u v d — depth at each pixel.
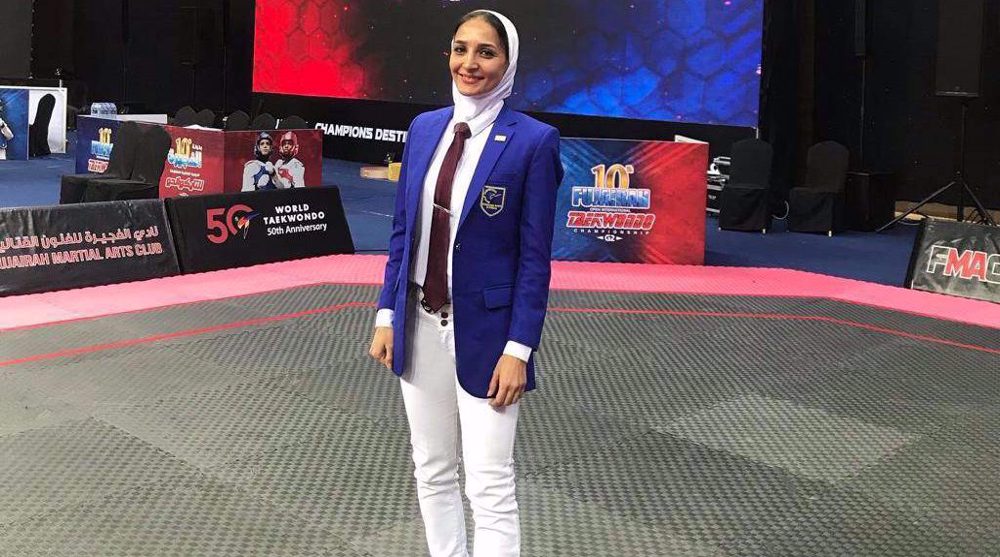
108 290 6.80
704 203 8.41
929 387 5.15
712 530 3.41
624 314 6.61
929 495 3.77
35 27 19.28
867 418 4.64
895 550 3.30
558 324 6.29
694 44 12.06
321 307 6.52
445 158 2.41
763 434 4.39
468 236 2.37
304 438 4.18
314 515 3.44
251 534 3.28
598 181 8.47
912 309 7.00
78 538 3.20
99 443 4.05
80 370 5.02
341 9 16.17
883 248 9.80
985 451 4.24
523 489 3.72
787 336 6.15
